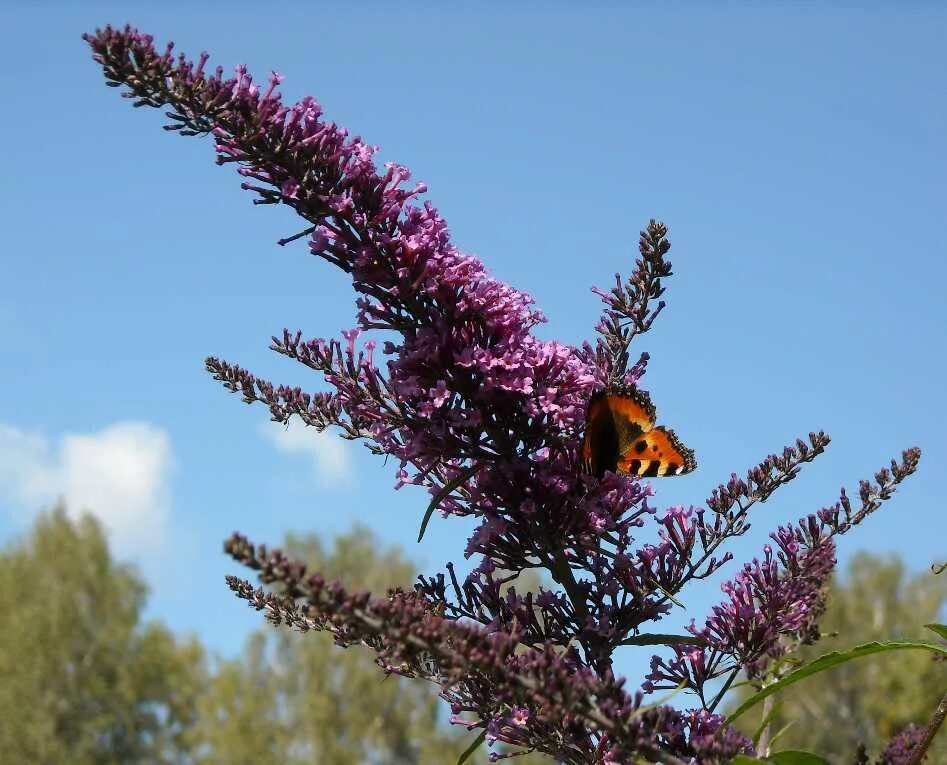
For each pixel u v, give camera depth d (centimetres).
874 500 46
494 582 47
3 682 362
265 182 46
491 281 47
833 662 41
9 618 379
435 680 44
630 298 49
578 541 47
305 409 49
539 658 39
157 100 45
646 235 49
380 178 47
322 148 46
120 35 44
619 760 42
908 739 43
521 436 47
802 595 45
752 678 45
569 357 47
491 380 46
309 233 47
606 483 47
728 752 40
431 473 49
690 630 45
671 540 47
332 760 299
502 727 43
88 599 391
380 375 47
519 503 47
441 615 46
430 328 47
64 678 371
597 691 39
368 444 49
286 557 38
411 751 312
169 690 386
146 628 390
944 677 120
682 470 48
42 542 398
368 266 47
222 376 49
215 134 45
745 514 47
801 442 47
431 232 47
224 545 37
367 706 311
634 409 48
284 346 48
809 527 46
